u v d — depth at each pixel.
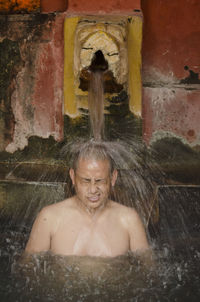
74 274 2.65
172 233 4.01
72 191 4.23
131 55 4.27
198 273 2.80
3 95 4.57
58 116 4.50
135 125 4.32
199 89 4.65
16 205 4.22
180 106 4.64
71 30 4.26
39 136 4.54
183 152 4.62
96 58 4.02
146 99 4.62
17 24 4.52
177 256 3.16
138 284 2.57
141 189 4.18
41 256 2.88
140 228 3.01
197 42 4.63
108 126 4.28
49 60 4.49
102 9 4.23
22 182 4.21
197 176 4.52
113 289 2.49
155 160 4.56
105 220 2.97
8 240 3.57
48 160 4.48
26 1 4.47
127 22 4.23
